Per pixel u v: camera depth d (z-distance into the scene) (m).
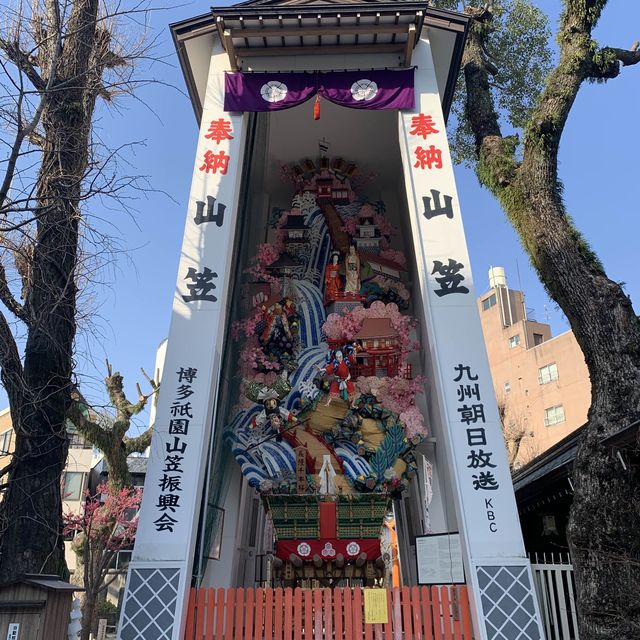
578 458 9.16
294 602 8.37
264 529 15.18
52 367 8.24
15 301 8.66
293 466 12.00
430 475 13.22
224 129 11.59
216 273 10.27
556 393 42.16
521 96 17.78
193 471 8.80
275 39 12.02
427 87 11.98
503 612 7.91
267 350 13.45
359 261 14.80
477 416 9.18
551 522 13.24
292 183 16.72
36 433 7.98
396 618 8.30
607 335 9.55
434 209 10.84
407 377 13.43
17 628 6.32
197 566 9.05
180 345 9.70
